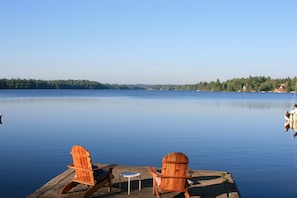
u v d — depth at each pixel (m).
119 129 22.94
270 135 21.38
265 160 14.14
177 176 7.01
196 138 19.66
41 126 23.92
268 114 36.72
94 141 18.11
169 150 15.91
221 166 13.04
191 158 14.34
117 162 13.37
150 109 41.81
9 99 63.19
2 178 10.88
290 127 17.05
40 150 15.41
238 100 72.12
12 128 22.73
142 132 21.69
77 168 7.40
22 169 12.02
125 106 47.12
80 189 7.90
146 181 8.60
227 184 8.35
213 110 41.66
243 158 14.46
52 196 7.37
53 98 70.38
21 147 16.11
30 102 53.19
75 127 23.61
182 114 35.41
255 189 10.32
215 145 17.47
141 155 14.74
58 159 13.59
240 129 24.05
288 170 12.52
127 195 7.52
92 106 45.88
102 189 7.94
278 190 10.24
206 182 8.54
